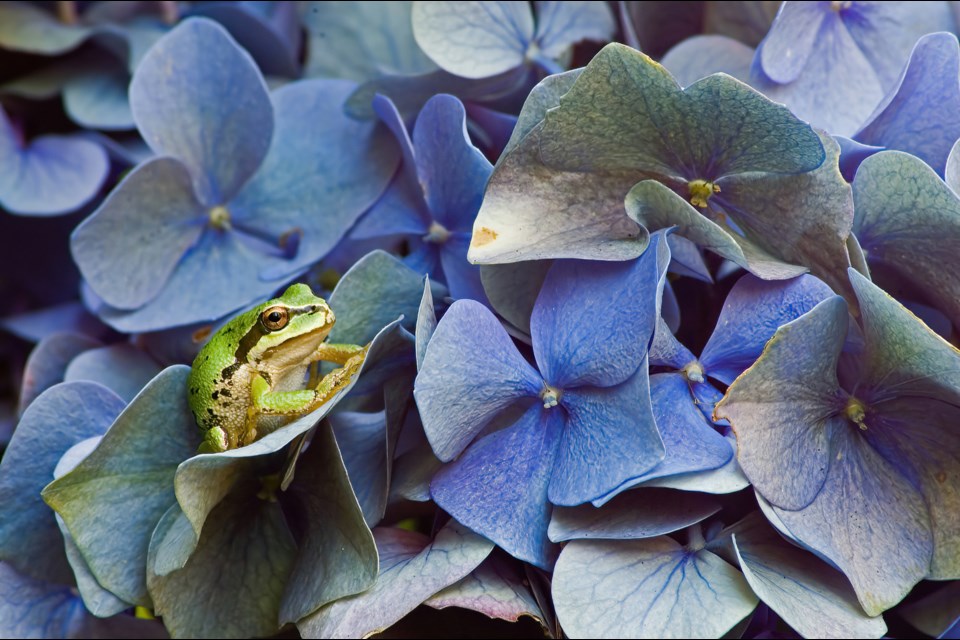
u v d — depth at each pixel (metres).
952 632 0.35
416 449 0.36
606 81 0.34
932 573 0.34
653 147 0.35
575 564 0.34
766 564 0.34
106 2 0.42
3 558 0.36
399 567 0.34
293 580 0.35
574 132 0.34
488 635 0.36
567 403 0.35
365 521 0.34
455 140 0.36
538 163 0.35
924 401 0.34
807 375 0.34
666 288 0.36
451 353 0.34
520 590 0.34
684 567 0.34
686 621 0.33
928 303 0.36
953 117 0.36
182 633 0.35
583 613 0.33
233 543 0.36
